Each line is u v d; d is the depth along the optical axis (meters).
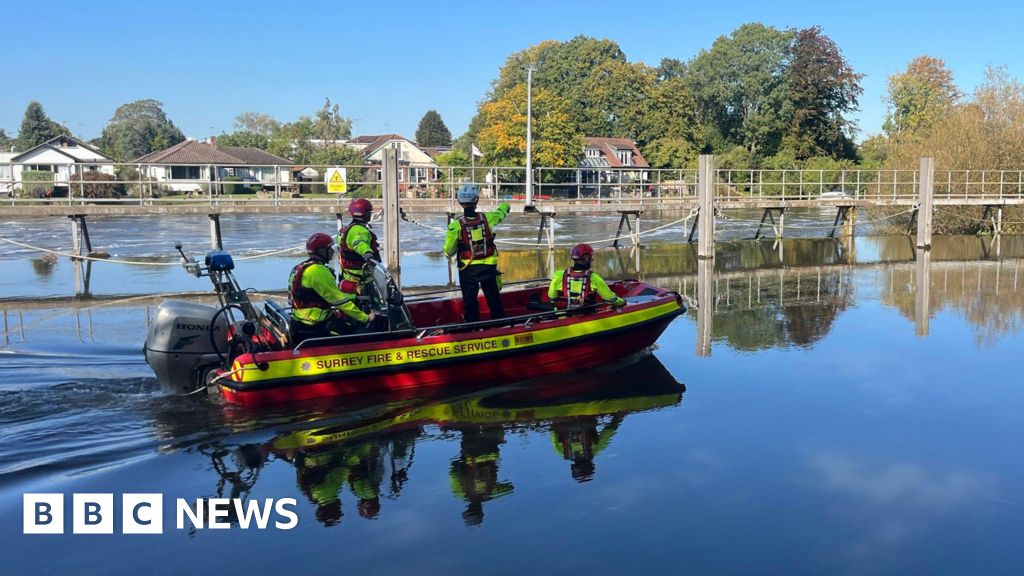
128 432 6.57
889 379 8.41
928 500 5.36
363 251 7.50
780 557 4.59
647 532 4.87
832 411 7.30
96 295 14.27
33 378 7.99
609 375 8.49
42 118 86.94
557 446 6.35
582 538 4.80
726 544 4.73
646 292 9.76
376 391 7.50
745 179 59.38
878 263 19.81
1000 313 12.51
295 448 6.27
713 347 9.95
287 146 74.06
